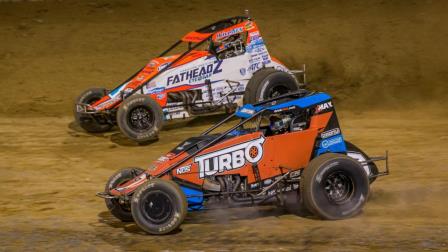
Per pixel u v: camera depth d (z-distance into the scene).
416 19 51.72
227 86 36.66
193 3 57.38
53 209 25.73
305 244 20.42
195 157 22.33
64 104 43.16
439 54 46.69
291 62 47.16
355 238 20.67
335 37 50.09
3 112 42.16
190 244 20.89
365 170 23.31
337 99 41.97
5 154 33.94
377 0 55.53
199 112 36.41
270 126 23.33
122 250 20.62
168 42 51.00
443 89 42.25
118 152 33.78
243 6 56.25
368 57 47.06
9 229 23.38
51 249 21.03
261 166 22.67
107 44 51.31
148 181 21.56
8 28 54.53
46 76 47.03
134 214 21.45
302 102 22.89
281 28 51.97
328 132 23.09
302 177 22.14
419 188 25.91
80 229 23.09
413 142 32.81
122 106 34.06
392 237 20.66
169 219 21.48
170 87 35.69
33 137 37.00
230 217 23.53
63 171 31.00
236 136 22.89
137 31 53.00
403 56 46.81
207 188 22.30
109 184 23.36
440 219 22.36
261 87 35.81
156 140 35.56
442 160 29.50
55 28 54.16
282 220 22.88
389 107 40.34
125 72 47.16
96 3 58.47
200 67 36.12
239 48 36.94
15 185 29.09
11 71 47.84
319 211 21.92
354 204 22.23
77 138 36.66
